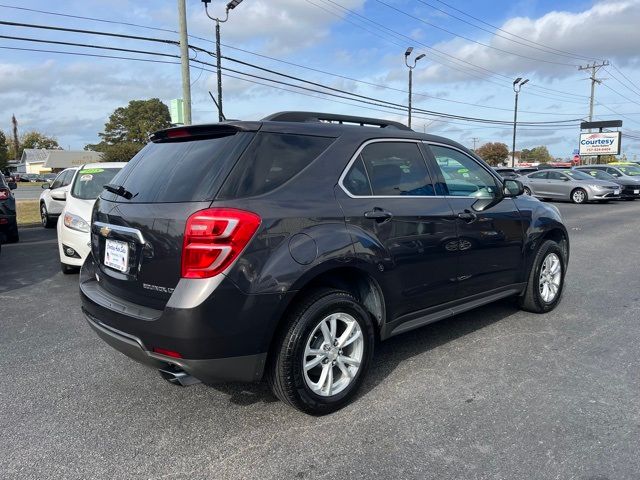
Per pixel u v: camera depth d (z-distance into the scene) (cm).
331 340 321
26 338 471
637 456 277
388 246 348
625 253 911
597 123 5112
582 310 545
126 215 314
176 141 345
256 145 306
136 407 338
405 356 419
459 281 412
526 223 487
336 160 337
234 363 286
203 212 277
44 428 311
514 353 424
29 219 1516
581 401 339
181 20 1583
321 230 310
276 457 280
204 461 277
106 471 268
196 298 270
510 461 273
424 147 407
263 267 284
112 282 328
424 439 295
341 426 311
